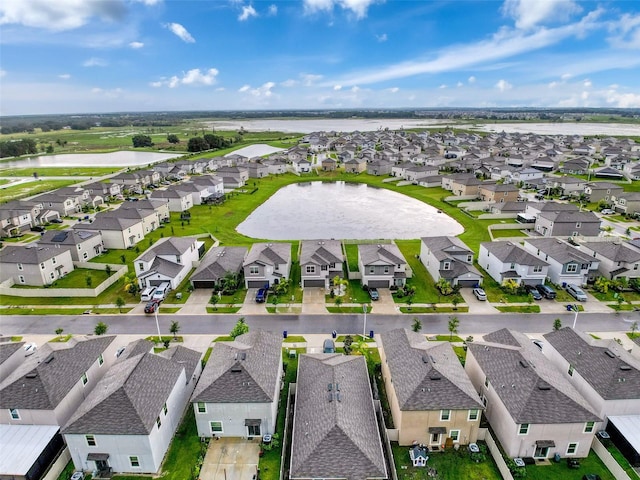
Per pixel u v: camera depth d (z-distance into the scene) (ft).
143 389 105.29
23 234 291.79
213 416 109.09
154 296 188.55
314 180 496.23
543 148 620.49
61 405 108.17
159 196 341.41
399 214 343.46
